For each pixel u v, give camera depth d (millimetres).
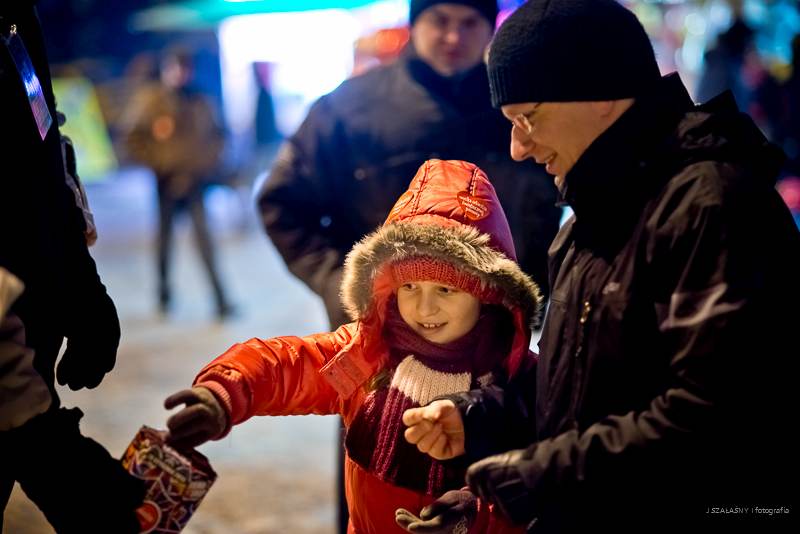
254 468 4094
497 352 1947
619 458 1468
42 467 1611
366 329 1937
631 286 1526
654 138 1567
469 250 1837
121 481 1632
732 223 1442
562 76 1547
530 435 1826
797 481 1538
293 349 1934
